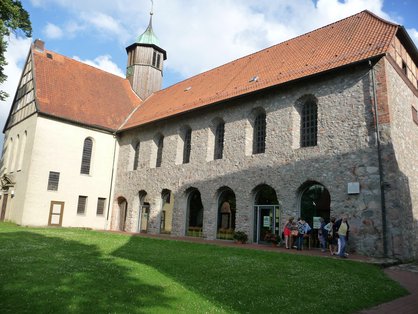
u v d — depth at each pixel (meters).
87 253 12.60
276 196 19.61
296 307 7.11
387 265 13.10
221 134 23.69
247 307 6.89
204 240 21.44
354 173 16.30
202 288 8.09
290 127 19.27
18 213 27.58
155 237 21.45
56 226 28.27
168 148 26.83
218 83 26.69
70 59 34.91
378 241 15.04
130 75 39.00
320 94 18.38
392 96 16.66
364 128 16.41
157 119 27.58
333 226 15.80
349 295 8.31
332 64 18.16
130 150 31.28
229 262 11.90
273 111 20.30
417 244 16.72
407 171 17.03
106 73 37.41
